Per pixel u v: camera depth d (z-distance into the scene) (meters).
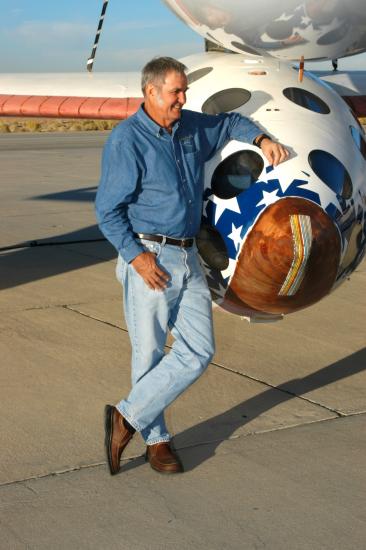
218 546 3.36
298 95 4.48
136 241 3.82
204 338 3.95
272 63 4.71
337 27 4.72
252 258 4.12
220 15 4.74
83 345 6.07
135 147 3.71
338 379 5.41
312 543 3.38
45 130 42.12
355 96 5.98
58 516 3.60
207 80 4.64
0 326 6.56
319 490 3.86
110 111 6.78
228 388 5.21
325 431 4.56
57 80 7.62
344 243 4.26
